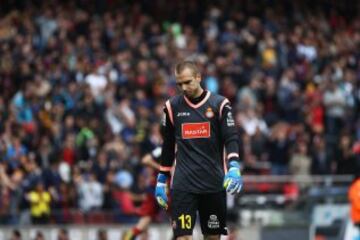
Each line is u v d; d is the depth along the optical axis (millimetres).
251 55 95188
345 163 72938
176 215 35312
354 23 110688
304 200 71750
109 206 71125
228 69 90250
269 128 84812
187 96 35344
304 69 94562
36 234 66875
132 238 53688
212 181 35125
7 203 69562
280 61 94875
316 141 77938
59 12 94938
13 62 86188
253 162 76312
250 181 72938
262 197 72312
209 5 104000
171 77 88250
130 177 72562
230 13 102125
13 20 93312
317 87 92938
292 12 107750
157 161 51312
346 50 102125
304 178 74625
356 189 53688
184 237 35125
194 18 101500
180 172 35344
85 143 74688
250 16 104750
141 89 85250
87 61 86125
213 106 35094
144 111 79625
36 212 69312
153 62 88125
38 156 73000
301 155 76438
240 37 97000
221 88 88188
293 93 88312
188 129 35219
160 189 36156
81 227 69750
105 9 100125
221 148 35344
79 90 81062
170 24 101375
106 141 76500
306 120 85000
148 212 53438
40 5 97250
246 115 82625
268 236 69625
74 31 92250
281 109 87062
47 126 77312
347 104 89625
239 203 72125
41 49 89938
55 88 82375
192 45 94188
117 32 93188
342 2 112062
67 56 87188
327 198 71000
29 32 90812
